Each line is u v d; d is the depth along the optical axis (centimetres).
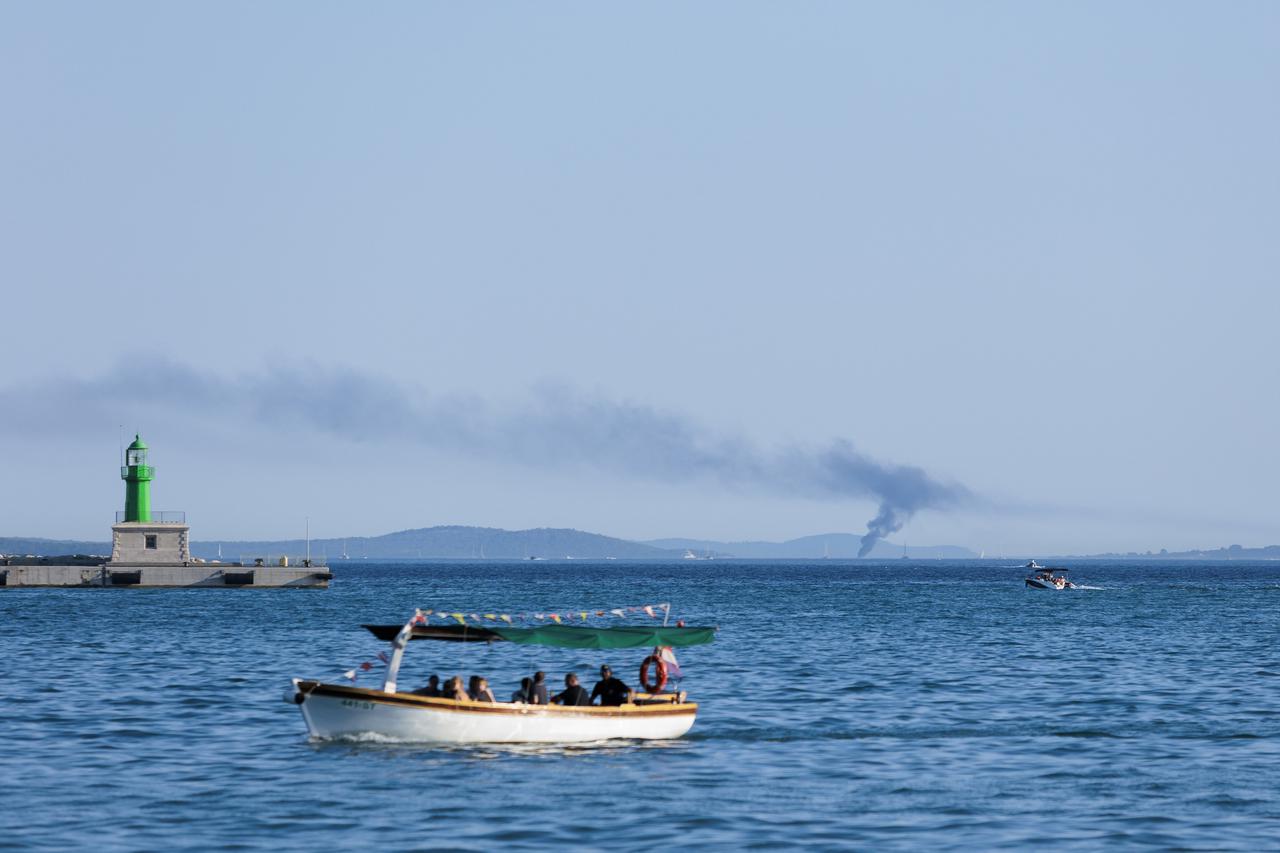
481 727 18550
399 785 16162
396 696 18362
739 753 18562
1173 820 14538
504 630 19288
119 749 18638
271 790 15862
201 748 18688
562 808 14988
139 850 13238
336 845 13425
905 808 15088
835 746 19188
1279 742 19588
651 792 15850
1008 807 15150
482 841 13588
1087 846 13438
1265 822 14438
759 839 13700
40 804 15162
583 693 19788
